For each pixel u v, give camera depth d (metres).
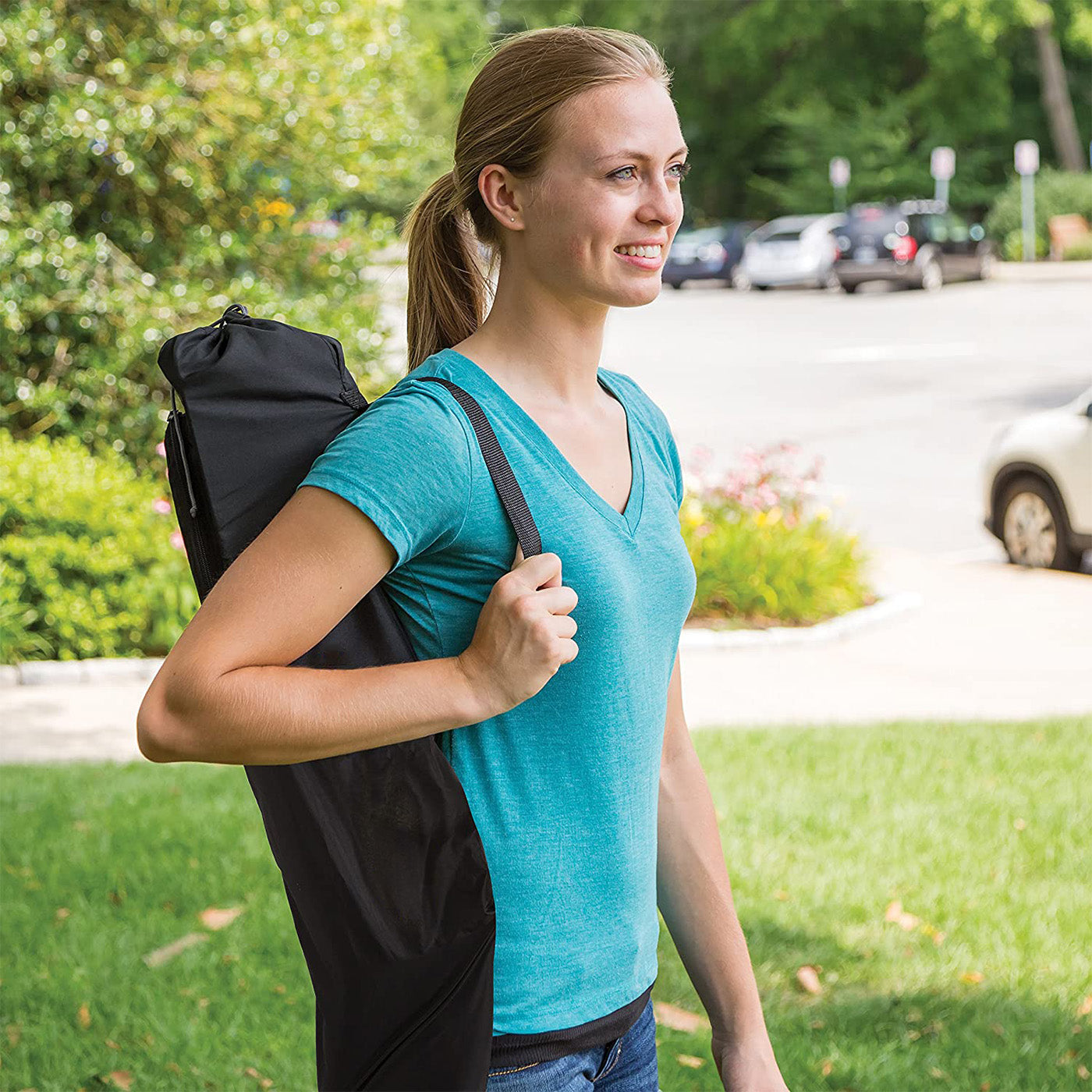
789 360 28.42
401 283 14.06
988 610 12.38
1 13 12.14
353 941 2.07
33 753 8.77
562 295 2.20
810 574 12.31
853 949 5.66
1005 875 6.42
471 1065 2.06
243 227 13.41
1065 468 13.23
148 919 5.96
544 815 2.14
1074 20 49.88
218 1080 4.75
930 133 54.38
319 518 1.96
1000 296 37.72
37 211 12.62
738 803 7.36
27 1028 5.05
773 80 58.22
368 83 13.36
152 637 11.18
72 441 12.03
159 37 12.61
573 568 2.10
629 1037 2.35
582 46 2.14
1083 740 8.50
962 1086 4.68
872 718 9.45
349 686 1.95
